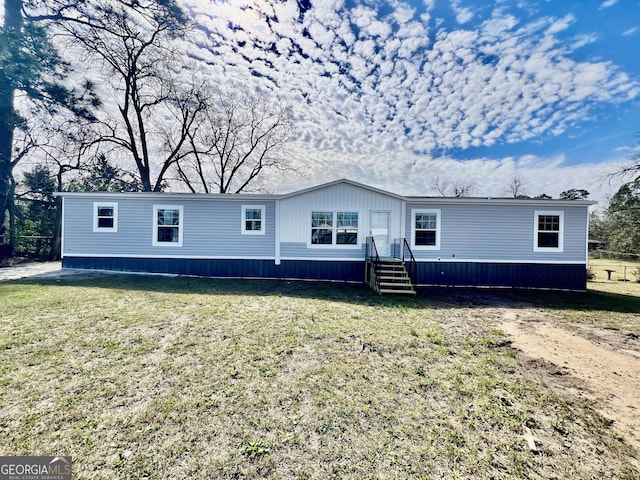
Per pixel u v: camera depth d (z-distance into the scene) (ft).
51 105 49.90
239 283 31.71
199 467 7.11
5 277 29.81
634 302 27.25
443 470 7.25
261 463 7.30
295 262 34.99
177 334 15.58
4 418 8.53
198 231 35.42
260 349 14.05
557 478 7.12
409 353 14.20
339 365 12.69
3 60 41.88
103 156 61.00
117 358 12.59
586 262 33.17
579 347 15.57
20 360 12.00
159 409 9.25
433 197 33.99
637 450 8.09
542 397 10.59
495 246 34.06
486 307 24.26
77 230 35.04
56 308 19.07
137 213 35.19
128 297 22.88
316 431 8.52
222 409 9.39
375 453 7.74
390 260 31.94
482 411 9.67
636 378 12.17
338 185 34.55
